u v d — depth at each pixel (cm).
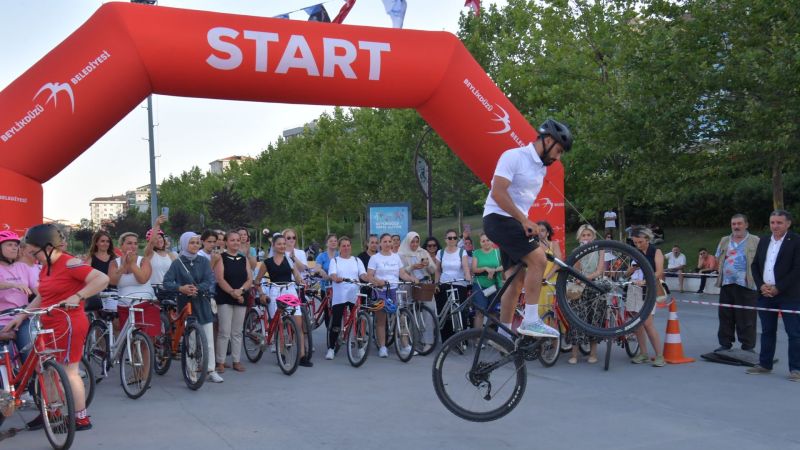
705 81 1617
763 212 2741
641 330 915
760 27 1611
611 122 1820
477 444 570
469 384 532
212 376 848
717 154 1767
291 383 835
